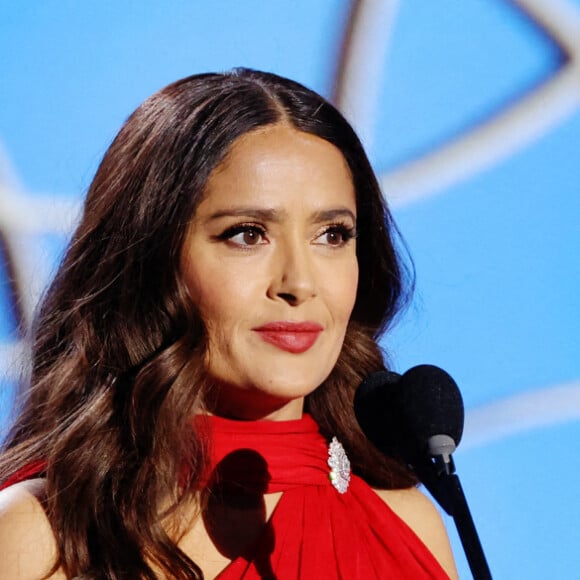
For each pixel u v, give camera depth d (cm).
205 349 725
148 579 693
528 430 1057
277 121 738
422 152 1058
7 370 970
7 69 1030
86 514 709
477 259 1060
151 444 720
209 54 1055
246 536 743
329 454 792
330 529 768
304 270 715
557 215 1064
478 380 1055
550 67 1065
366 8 1061
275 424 765
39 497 714
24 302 997
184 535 728
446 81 1063
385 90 1058
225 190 719
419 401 632
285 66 1055
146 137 756
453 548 1059
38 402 785
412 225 1052
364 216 807
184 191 724
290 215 719
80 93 1038
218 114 734
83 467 723
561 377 1060
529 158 1066
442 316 1052
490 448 1054
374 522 788
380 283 834
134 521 707
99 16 1047
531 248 1064
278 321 716
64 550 696
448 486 615
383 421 671
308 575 736
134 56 1049
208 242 723
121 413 743
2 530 696
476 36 1067
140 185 749
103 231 770
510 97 1066
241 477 751
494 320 1059
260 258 718
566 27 1065
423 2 1066
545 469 1057
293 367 720
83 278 781
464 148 1063
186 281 727
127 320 748
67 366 770
